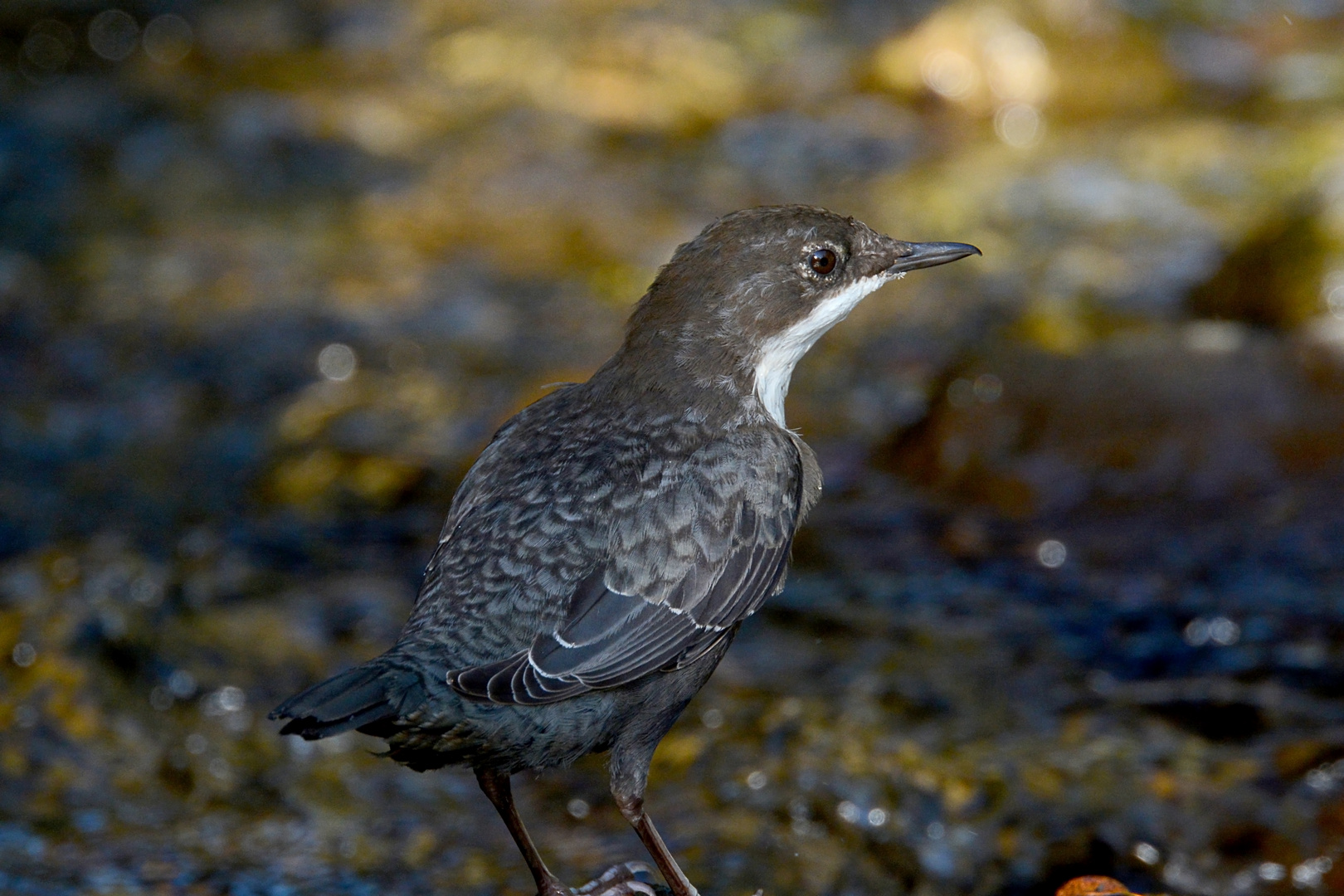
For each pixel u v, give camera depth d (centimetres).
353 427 1318
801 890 775
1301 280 1340
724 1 2200
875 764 855
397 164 1814
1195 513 1115
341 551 1143
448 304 1535
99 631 956
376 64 2047
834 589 1065
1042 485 1159
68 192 1730
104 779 852
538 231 1680
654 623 641
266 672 966
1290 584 1034
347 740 911
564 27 2122
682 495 655
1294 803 819
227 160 1800
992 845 805
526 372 1404
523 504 642
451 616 622
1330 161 1692
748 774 855
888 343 1441
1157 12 2059
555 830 829
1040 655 976
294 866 787
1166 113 1891
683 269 713
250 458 1291
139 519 1188
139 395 1385
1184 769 851
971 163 1794
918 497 1184
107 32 2091
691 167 1816
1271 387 1164
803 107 1939
